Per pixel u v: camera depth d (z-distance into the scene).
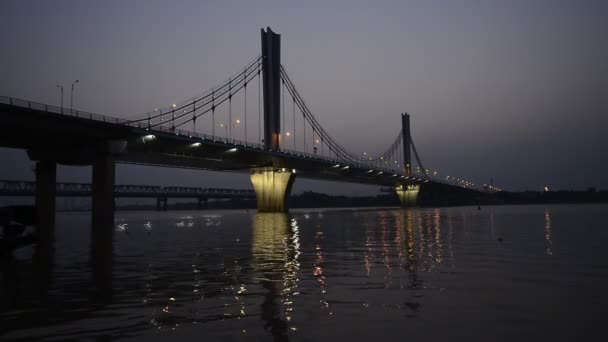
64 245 33.94
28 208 36.94
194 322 11.05
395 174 196.38
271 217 106.44
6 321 11.30
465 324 10.66
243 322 11.01
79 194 164.88
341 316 11.47
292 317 11.41
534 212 129.00
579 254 24.44
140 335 10.09
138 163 97.62
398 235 41.69
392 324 10.71
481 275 17.58
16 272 19.61
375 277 17.34
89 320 11.34
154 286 15.85
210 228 59.00
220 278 17.45
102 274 18.83
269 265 21.17
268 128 129.25
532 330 10.16
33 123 59.53
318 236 41.47
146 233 49.00
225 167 122.50
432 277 17.22
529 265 20.27
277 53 134.62
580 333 9.93
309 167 141.62
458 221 72.81
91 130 67.25
